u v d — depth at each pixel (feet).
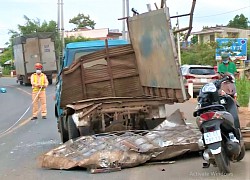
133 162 27.30
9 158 33.32
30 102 88.12
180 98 30.81
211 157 24.11
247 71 99.45
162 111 32.89
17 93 113.80
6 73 271.69
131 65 36.65
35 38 134.00
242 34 226.38
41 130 48.78
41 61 134.31
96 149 28.09
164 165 27.63
